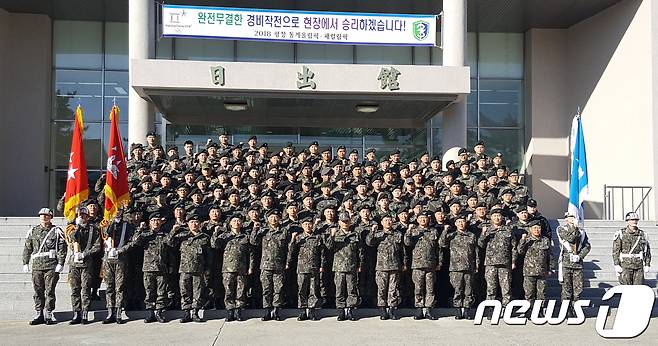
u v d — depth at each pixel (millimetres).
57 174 20062
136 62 14805
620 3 18375
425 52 20812
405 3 18953
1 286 11758
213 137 19984
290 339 9375
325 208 11523
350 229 11172
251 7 19391
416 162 13656
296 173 13266
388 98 15773
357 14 15609
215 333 9797
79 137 11289
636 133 17688
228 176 12773
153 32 15695
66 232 10938
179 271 10820
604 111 19062
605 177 19062
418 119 19266
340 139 20234
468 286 11070
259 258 11375
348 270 10930
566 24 20547
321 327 10320
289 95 15578
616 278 12992
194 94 15336
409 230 11203
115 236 10625
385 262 11039
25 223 14102
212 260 11141
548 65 20875
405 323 10703
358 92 15422
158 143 14477
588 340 9391
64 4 18781
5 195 19281
